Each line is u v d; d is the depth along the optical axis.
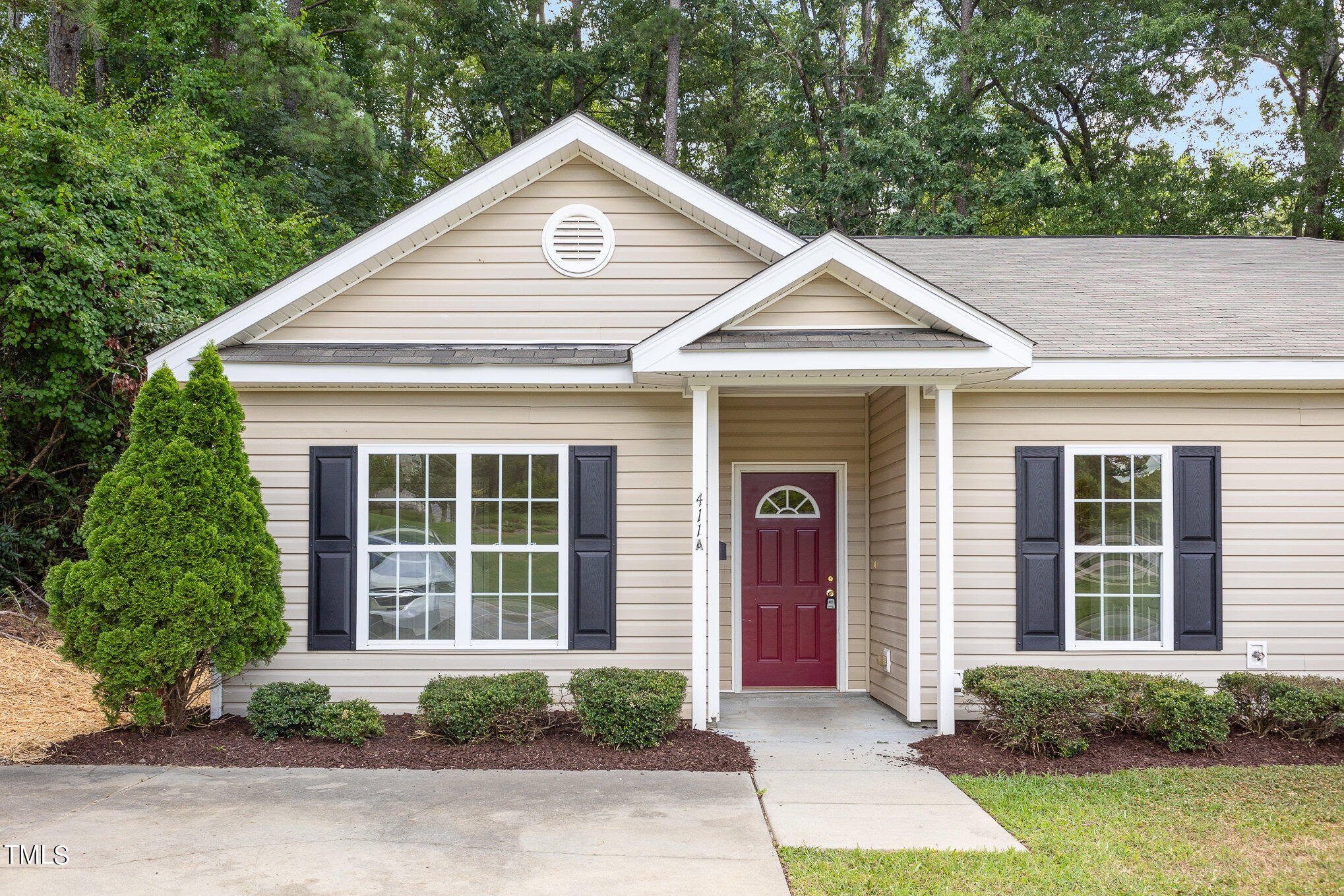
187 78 19.19
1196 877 4.68
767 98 26.38
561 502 8.10
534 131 28.06
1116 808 5.71
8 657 9.04
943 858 4.88
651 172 8.27
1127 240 12.24
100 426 10.88
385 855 4.83
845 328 7.51
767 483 9.78
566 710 7.82
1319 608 8.20
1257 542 8.26
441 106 31.06
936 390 7.58
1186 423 8.31
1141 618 8.21
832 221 21.69
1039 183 20.64
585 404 8.16
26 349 10.34
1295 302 9.28
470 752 6.84
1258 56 23.98
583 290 8.53
